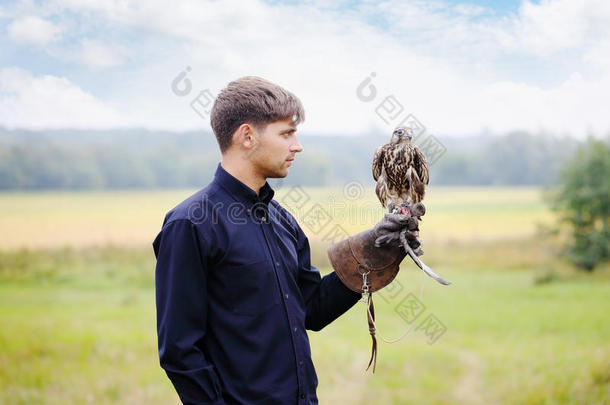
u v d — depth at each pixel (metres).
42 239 7.97
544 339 6.16
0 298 7.23
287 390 1.52
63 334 6.23
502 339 6.12
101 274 7.93
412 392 5.27
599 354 5.55
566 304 7.17
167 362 1.46
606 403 4.87
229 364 1.50
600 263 8.48
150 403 5.18
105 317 6.83
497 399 5.02
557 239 8.86
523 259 8.56
